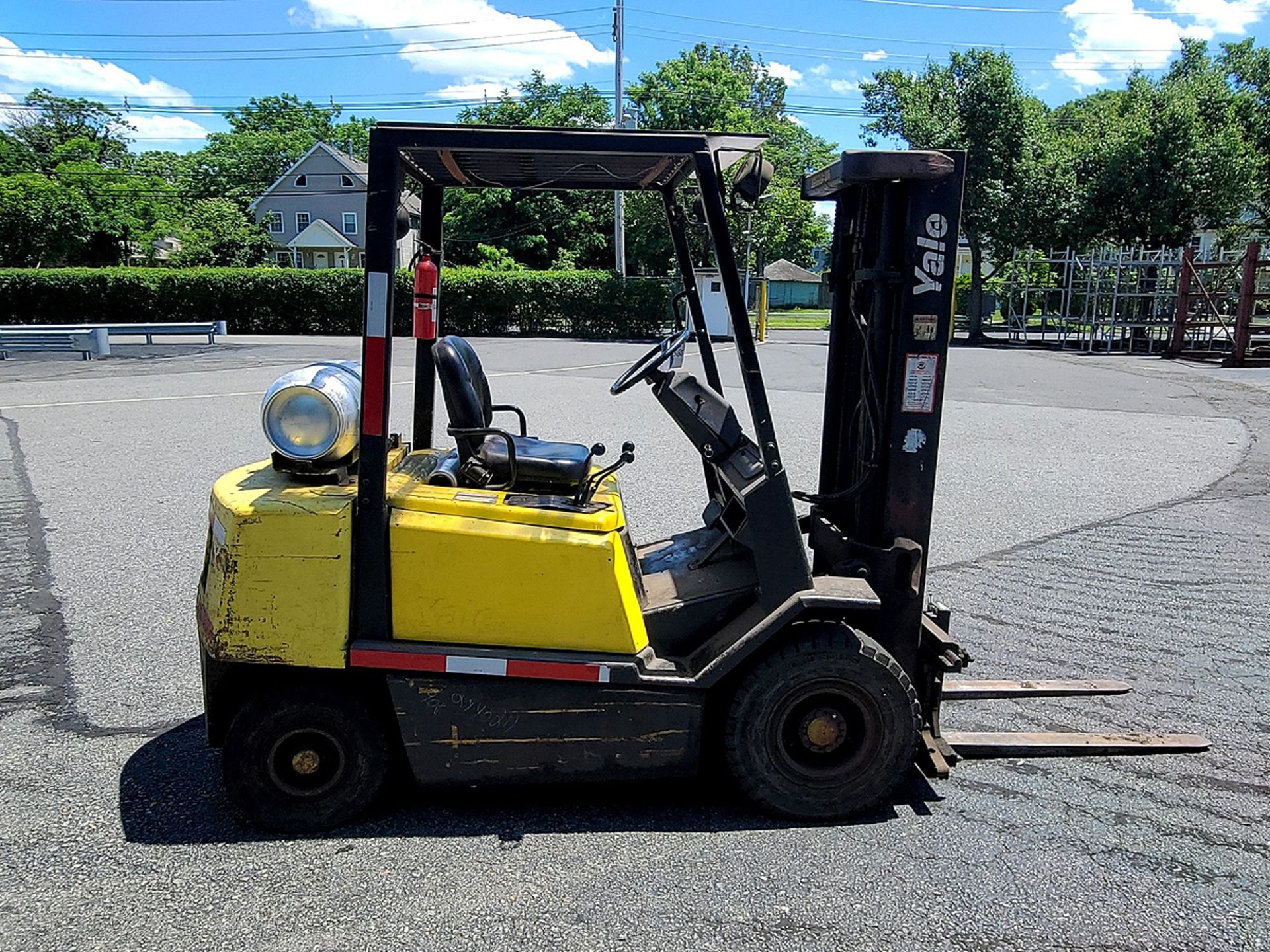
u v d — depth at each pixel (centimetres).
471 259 4403
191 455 952
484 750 303
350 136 7762
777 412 1273
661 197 382
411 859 291
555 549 296
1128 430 1161
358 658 290
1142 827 319
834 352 373
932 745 348
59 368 1836
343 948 251
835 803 314
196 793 334
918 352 322
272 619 289
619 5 2952
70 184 4566
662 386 338
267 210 6041
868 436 342
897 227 321
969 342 2969
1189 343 2512
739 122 4022
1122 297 2647
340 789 305
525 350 2400
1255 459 977
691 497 768
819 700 308
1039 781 350
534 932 257
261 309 3162
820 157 5581
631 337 3016
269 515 288
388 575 295
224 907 268
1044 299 3148
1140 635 508
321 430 303
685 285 379
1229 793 343
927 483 333
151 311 3156
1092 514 757
